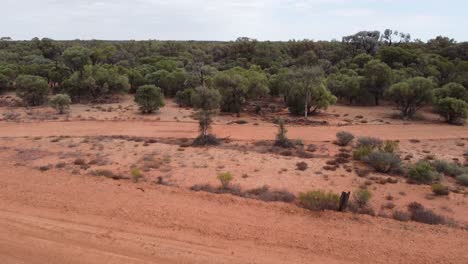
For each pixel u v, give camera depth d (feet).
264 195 68.33
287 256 45.55
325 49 389.39
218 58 391.04
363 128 148.87
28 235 49.08
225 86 171.12
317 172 85.56
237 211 58.85
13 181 71.56
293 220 56.08
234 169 86.89
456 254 46.83
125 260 43.24
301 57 320.09
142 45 428.15
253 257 44.96
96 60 263.49
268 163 92.38
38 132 130.62
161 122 151.84
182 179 78.59
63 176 75.31
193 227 52.65
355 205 63.46
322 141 122.62
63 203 60.34
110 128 139.74
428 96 168.76
